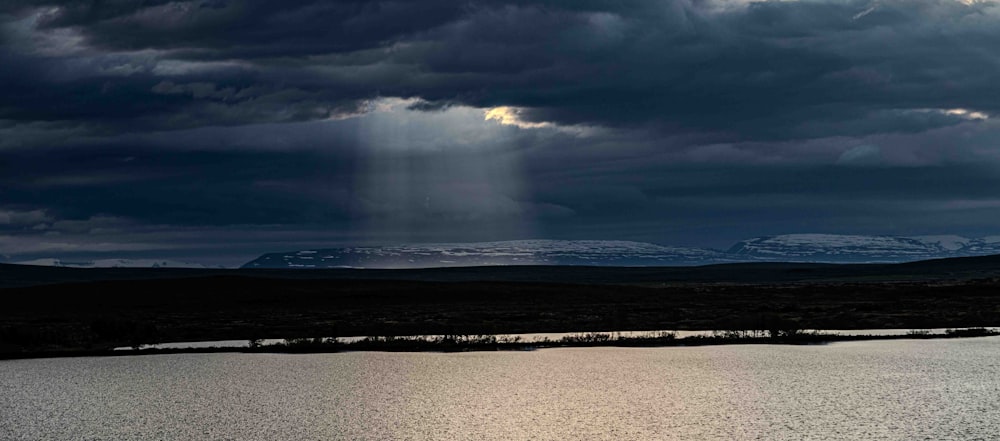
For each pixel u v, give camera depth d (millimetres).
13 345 63156
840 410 32281
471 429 30016
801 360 49000
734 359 50188
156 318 102688
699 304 114625
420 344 60750
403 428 30344
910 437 27344
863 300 118875
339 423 31344
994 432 27906
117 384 42344
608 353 55000
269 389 40062
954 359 48312
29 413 34188
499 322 85938
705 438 27844
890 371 43344
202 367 49406
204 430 30250
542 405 34688
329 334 73938
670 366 47188
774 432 28500
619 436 28469
